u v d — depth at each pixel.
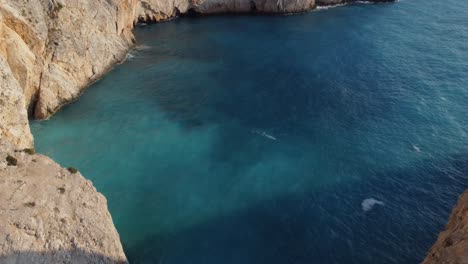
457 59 79.25
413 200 46.25
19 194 33.88
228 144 56.47
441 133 57.97
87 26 69.62
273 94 69.00
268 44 89.56
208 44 89.94
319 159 53.31
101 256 33.94
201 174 50.69
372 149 55.00
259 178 50.03
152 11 100.88
